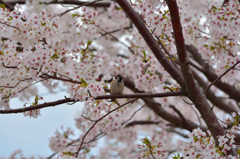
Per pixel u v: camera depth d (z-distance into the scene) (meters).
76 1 8.21
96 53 6.76
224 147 4.36
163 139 8.98
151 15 4.93
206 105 4.68
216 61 5.91
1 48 5.03
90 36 6.48
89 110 4.70
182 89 4.73
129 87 7.29
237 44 5.66
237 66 5.67
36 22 4.89
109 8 8.57
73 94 4.53
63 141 6.53
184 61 4.39
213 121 4.68
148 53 6.07
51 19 5.16
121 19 8.73
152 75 5.83
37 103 4.77
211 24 5.37
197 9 7.23
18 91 5.15
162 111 7.36
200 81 7.77
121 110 5.54
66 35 7.44
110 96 4.76
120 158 10.26
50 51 4.83
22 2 8.61
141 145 5.07
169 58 5.21
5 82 5.14
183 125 7.21
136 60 6.24
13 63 5.06
